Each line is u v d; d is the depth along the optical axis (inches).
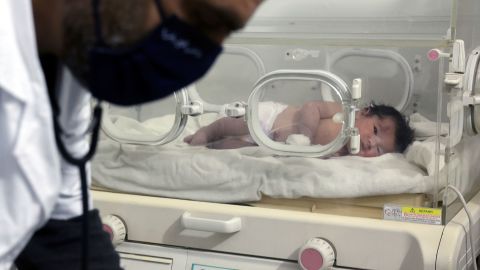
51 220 41.9
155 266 57.6
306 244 51.7
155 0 28.6
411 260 50.2
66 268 42.1
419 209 51.7
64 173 40.7
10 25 30.6
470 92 55.8
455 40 51.2
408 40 53.4
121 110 62.9
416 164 56.8
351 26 65.5
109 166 61.6
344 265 52.3
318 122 58.0
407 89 59.5
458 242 50.0
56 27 31.1
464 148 58.5
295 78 56.3
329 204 55.1
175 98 58.8
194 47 29.8
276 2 70.6
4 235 33.5
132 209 58.4
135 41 29.4
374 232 51.1
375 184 52.6
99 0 28.7
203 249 56.5
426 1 60.6
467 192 61.2
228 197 57.1
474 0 57.9
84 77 31.5
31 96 31.1
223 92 63.1
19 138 31.4
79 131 38.4
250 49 61.6
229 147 61.8
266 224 54.1
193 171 58.0
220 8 28.0
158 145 60.9
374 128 59.4
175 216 56.9
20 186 32.9
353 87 54.7
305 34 63.1
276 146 57.7
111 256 43.5
